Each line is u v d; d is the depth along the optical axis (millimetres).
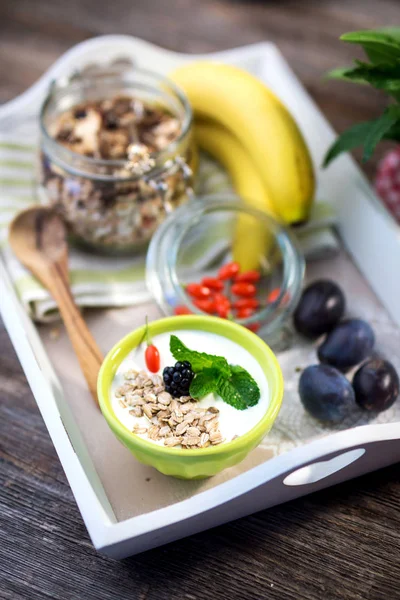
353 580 667
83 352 763
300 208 837
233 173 906
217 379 689
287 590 663
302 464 629
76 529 694
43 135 812
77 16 1124
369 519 699
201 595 661
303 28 1123
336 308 791
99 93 889
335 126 1002
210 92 890
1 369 792
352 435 642
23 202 876
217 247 836
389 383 735
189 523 650
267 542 686
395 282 825
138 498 704
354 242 878
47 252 823
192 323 729
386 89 754
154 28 1117
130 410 685
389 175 901
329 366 744
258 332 784
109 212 813
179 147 818
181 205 846
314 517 699
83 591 662
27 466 730
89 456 726
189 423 675
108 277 841
